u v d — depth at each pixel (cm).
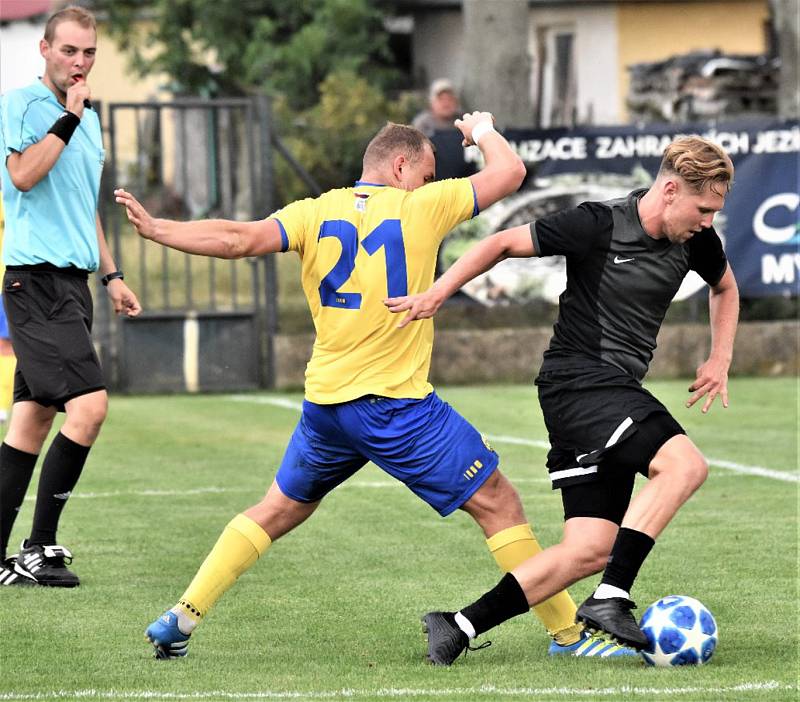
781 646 1656
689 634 1566
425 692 1455
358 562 2172
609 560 1549
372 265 1560
